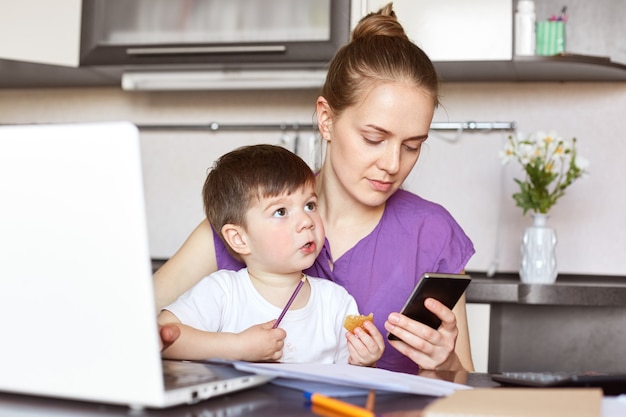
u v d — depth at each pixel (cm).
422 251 155
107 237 72
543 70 248
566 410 71
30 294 77
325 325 140
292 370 90
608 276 258
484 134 266
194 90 283
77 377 76
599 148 261
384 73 133
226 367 98
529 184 241
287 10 247
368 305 152
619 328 255
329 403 80
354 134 136
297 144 276
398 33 148
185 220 285
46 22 257
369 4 243
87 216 73
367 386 85
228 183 137
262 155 138
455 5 240
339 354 142
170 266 152
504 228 264
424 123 135
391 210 156
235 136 283
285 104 281
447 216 161
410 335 115
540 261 236
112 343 74
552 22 247
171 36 253
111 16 257
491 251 265
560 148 237
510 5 238
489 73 255
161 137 288
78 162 72
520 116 265
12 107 297
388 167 134
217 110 285
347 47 144
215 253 151
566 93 263
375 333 120
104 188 71
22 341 79
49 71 268
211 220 142
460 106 269
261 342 113
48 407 78
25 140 74
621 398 83
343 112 138
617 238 259
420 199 163
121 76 274
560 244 261
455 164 268
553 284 219
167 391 76
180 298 134
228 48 248
